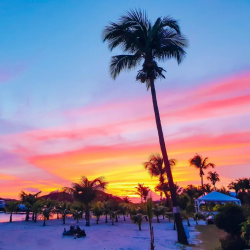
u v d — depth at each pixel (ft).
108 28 53.72
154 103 51.85
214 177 223.92
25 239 43.78
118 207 95.50
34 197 90.07
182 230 42.83
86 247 37.14
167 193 107.55
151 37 51.75
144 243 41.47
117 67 55.16
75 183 74.18
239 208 34.96
